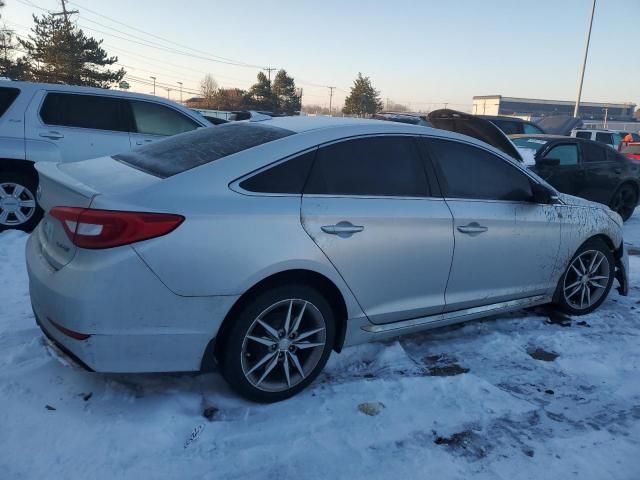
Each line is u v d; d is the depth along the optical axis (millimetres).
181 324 2893
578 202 4750
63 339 2877
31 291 3182
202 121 7562
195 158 3258
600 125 67875
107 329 2764
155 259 2781
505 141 6965
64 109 6812
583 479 2721
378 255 3447
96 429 2850
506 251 4117
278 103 77688
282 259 3062
